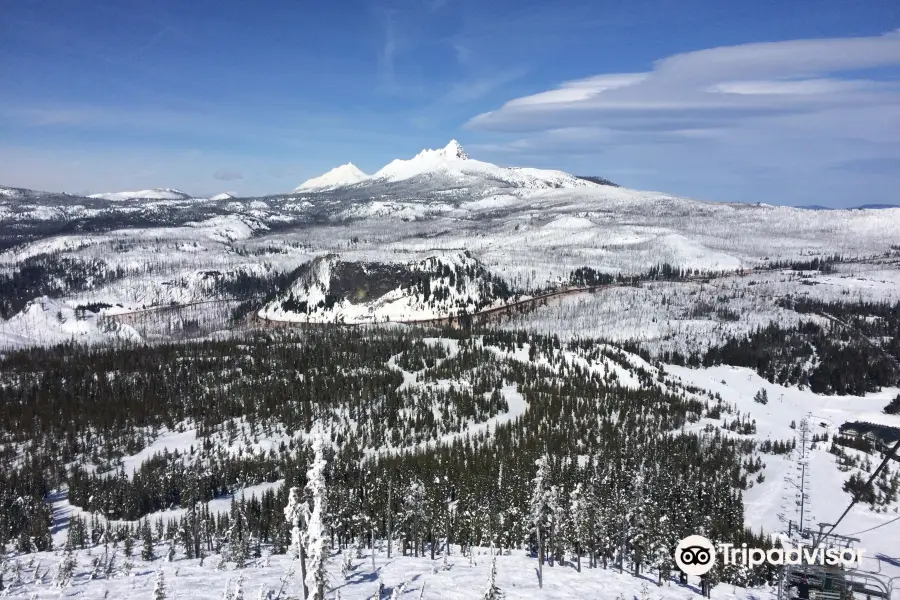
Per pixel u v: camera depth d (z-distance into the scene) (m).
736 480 192.75
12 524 167.88
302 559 49.34
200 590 95.62
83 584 107.12
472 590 95.69
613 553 130.25
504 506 153.38
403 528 141.38
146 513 184.75
